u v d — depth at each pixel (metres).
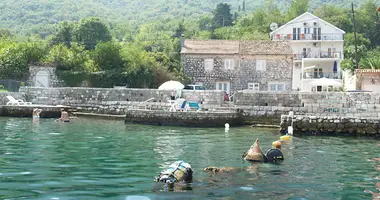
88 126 25.91
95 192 9.52
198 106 29.78
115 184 10.32
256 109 29.78
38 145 16.67
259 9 106.75
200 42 50.59
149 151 15.95
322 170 12.77
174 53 61.03
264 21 102.00
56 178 10.84
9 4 156.62
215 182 10.76
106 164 12.97
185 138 20.86
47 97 35.22
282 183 10.88
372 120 23.81
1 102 33.09
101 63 46.97
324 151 17.16
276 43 49.09
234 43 50.03
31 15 149.25
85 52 48.56
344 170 12.83
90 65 46.31
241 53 47.16
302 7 102.94
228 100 37.84
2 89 38.16
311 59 52.56
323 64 53.91
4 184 10.08
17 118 30.55
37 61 44.78
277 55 46.62
